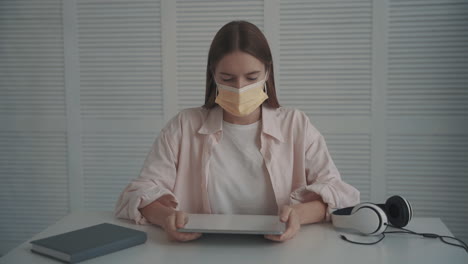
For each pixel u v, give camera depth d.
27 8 2.71
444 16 2.46
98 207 2.80
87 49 2.71
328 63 2.58
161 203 1.36
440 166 2.54
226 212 1.44
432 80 2.51
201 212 1.48
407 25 2.49
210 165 1.43
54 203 2.83
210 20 2.62
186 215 1.17
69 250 1.02
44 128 2.78
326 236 1.19
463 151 2.52
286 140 1.46
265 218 1.22
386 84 2.54
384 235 1.19
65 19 2.69
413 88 2.53
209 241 1.16
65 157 2.79
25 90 2.77
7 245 2.88
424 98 2.52
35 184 2.83
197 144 1.47
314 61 2.58
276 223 1.17
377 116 2.56
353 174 2.62
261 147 1.41
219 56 1.27
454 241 1.15
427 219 1.35
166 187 1.44
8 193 2.85
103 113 2.74
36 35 2.73
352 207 1.32
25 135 2.80
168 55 2.67
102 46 2.70
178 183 1.47
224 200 1.43
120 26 2.67
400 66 2.52
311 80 2.60
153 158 1.47
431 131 2.53
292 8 2.56
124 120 2.73
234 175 1.43
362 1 2.51
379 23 2.51
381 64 2.54
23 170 2.82
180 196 1.47
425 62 2.50
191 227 1.12
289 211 1.18
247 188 1.43
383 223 1.16
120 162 2.76
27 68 2.75
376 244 1.13
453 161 2.53
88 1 2.67
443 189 2.55
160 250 1.09
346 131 2.60
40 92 2.76
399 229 1.25
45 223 2.84
